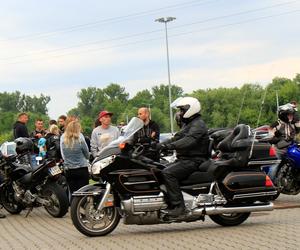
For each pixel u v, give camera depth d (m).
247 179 10.00
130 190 9.55
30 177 12.87
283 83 87.06
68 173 12.77
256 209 10.02
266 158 10.19
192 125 9.83
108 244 9.02
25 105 154.00
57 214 12.73
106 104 121.25
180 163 9.71
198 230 9.99
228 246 8.35
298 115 13.30
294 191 12.89
